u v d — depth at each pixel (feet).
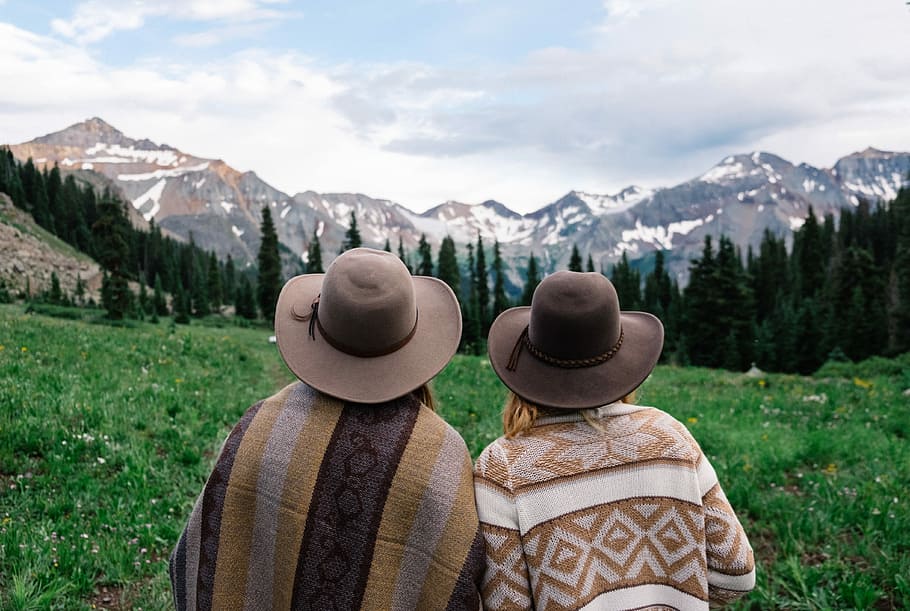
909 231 181.27
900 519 17.76
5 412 24.25
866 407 39.22
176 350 53.83
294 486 6.58
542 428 7.16
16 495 18.28
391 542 6.59
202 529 6.89
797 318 220.43
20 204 497.05
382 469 6.61
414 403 7.15
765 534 18.54
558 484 6.77
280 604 6.63
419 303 7.63
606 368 7.05
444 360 7.12
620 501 6.75
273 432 6.83
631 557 6.70
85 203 589.73
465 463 7.07
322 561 6.51
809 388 52.13
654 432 6.96
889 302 214.28
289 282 7.65
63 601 13.38
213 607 6.71
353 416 6.81
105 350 45.62
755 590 14.89
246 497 6.77
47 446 22.03
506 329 7.75
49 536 15.62
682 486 6.80
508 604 6.84
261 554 6.69
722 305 226.79
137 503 18.44
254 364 57.88
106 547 15.67
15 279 381.40
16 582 12.86
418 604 6.65
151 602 13.64
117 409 27.40
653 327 7.47
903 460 24.14
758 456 25.26
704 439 28.40
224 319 277.85
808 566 15.98
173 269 504.43
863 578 14.85
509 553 6.79
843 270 231.30
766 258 362.74
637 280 403.75
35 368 33.91
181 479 21.01
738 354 219.41
